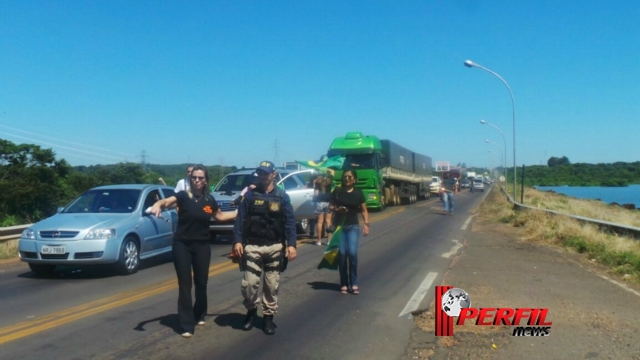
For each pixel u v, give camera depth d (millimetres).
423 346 6824
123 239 11297
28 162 33906
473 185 77500
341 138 31766
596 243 14852
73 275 11648
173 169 49594
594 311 8398
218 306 8648
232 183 17203
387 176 35000
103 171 36188
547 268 12320
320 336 7168
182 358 6258
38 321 7777
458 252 15031
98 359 6191
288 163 24938
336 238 9625
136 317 7984
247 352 6508
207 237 7215
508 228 22500
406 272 11836
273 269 7086
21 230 16844
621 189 98875
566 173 125062
